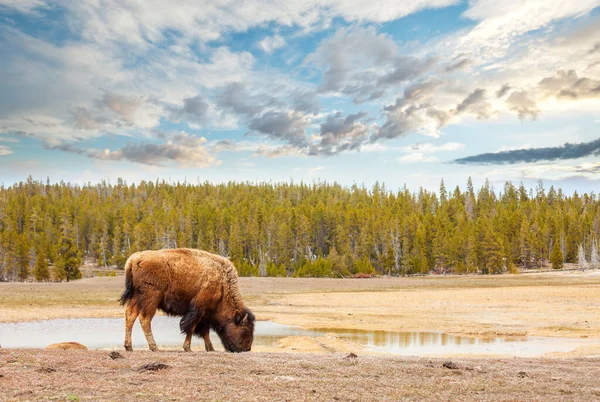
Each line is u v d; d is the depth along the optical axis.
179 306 13.45
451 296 54.62
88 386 8.26
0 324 33.19
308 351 23.11
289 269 128.62
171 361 10.93
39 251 104.00
